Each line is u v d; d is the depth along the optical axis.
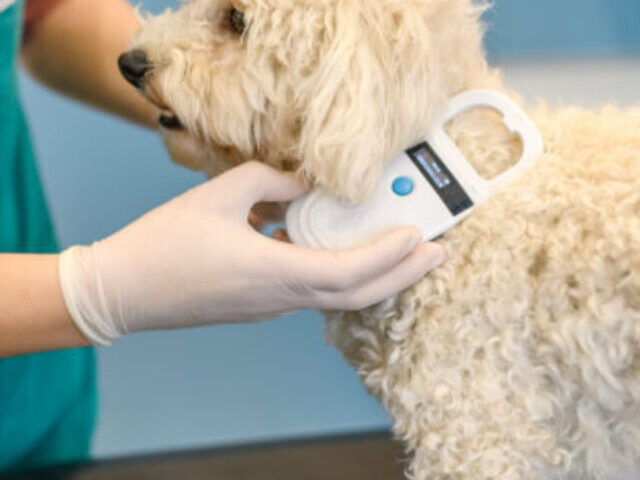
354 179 0.78
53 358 1.35
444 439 0.88
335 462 1.26
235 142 0.89
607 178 0.85
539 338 0.87
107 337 0.86
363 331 0.94
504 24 1.97
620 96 1.97
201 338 1.92
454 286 0.86
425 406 0.88
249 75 0.84
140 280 0.83
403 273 0.83
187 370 1.91
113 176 1.89
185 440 1.89
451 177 0.84
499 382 0.86
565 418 0.92
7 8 1.16
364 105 0.77
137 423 1.88
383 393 0.93
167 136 0.97
